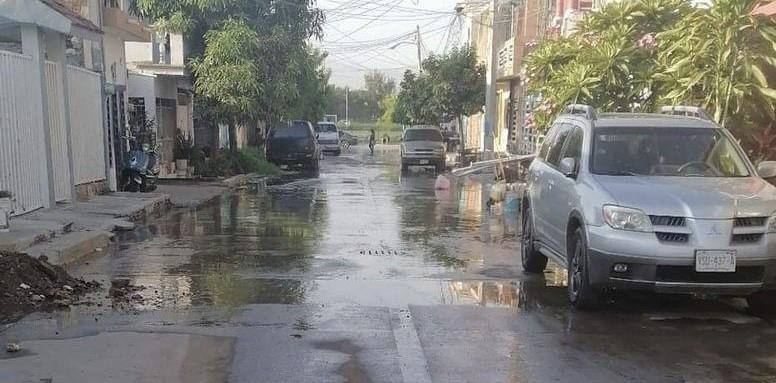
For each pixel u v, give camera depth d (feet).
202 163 73.67
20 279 23.72
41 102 38.04
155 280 26.81
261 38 76.18
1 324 20.59
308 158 95.71
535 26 89.97
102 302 23.34
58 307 22.50
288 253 32.91
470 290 25.98
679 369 17.63
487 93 87.97
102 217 40.24
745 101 29.30
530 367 17.72
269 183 73.72
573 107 29.84
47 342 19.07
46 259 26.73
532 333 20.57
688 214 21.18
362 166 108.37
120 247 34.19
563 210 25.13
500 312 22.86
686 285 21.07
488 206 52.21
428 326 21.16
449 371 17.40
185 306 23.00
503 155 76.54
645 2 37.81
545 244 27.58
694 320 22.06
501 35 107.55
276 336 19.94
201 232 39.19
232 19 74.23
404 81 125.49
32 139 37.35
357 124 323.98
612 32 37.58
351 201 55.88
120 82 57.00
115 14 52.16
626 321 21.91
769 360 18.37
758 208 21.45
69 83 43.91
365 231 40.06
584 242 22.61
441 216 47.16
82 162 46.52
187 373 16.97
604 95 36.96
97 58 49.90
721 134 25.95
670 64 32.19
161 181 69.10
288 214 47.42
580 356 18.56
